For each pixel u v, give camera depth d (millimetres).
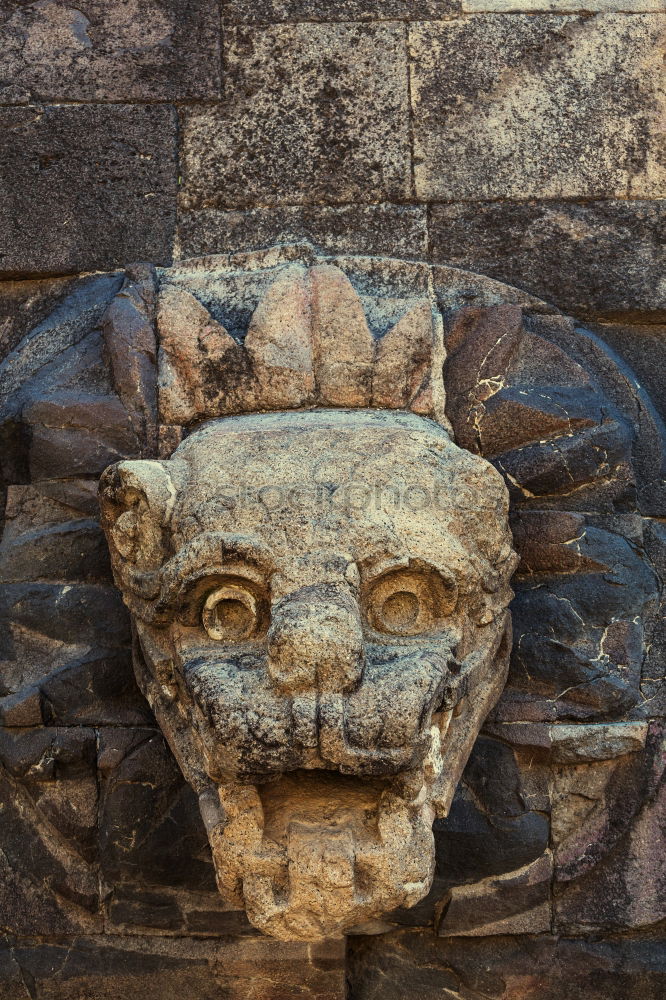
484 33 5332
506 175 5184
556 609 4473
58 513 4648
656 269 5117
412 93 5262
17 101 5262
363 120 5234
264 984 4438
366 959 4621
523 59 5305
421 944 4598
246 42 5324
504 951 4555
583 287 5090
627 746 4445
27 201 5164
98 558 4555
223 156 5211
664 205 5176
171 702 3887
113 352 4648
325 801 3387
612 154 5223
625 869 4539
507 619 4180
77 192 5168
